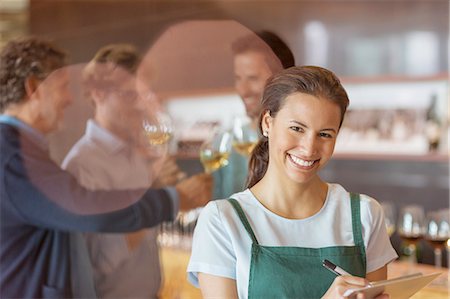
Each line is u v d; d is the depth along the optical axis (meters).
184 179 2.09
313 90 1.29
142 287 1.92
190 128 4.20
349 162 4.00
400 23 3.78
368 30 3.90
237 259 1.35
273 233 1.36
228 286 1.35
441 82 3.67
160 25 4.46
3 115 1.91
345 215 1.41
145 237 1.95
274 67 1.92
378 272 1.41
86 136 2.01
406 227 2.62
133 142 2.04
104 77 2.06
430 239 2.52
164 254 2.37
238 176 2.14
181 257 2.32
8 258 1.76
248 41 1.94
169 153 2.12
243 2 4.23
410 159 3.75
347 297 1.19
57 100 1.98
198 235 1.39
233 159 2.15
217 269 1.34
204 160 2.16
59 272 1.80
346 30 3.97
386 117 3.87
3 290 1.77
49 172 1.79
